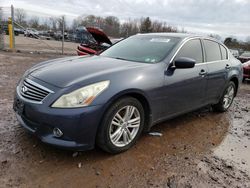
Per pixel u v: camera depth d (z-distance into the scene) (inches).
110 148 115.6
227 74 189.5
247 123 184.4
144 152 125.3
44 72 120.2
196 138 148.6
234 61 204.8
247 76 379.9
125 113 119.6
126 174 106.0
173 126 163.8
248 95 291.6
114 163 113.0
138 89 118.8
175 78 138.6
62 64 133.1
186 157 124.2
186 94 149.6
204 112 202.2
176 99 143.1
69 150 112.6
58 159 111.7
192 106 160.1
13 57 438.9
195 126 168.1
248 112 214.5
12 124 141.9
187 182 104.4
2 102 178.1
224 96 197.9
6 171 100.3
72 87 104.6
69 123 101.0
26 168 103.5
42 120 103.2
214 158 126.2
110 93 108.6
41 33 1304.1
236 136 157.8
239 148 140.6
